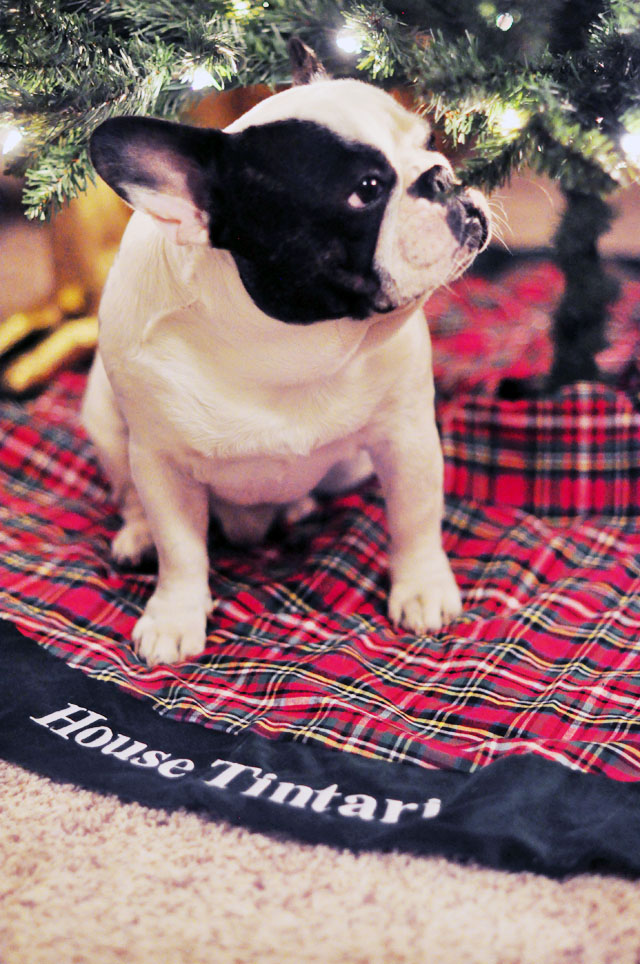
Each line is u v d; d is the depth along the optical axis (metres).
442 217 1.02
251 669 1.25
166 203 1.03
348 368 1.19
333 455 1.32
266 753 1.08
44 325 2.17
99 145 1.00
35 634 1.31
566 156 1.03
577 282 1.55
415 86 1.09
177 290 1.12
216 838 0.98
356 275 1.03
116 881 0.92
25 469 1.82
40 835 0.98
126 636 1.36
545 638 1.29
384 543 1.54
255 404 1.19
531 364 1.72
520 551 1.49
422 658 1.28
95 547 1.59
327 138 0.99
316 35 1.20
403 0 1.09
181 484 1.29
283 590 1.44
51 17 1.10
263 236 1.02
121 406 1.25
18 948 0.85
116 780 1.04
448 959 0.83
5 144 1.14
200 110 1.89
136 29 1.16
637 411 1.62
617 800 0.97
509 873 0.92
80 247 2.18
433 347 1.93
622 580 1.41
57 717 1.15
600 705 1.14
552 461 1.63
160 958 0.84
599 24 1.07
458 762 1.06
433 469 1.31
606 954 0.83
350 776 1.04
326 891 0.91
